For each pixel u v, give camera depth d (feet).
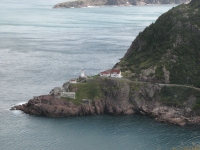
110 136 556.92
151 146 527.81
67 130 574.56
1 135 552.41
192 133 570.46
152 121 618.03
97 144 532.73
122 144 533.55
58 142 536.01
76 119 618.85
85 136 556.10
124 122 611.47
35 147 520.01
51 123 599.16
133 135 561.43
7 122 597.93
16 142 533.14
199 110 631.15
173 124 605.31
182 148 516.73
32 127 581.94
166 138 552.82
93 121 612.70
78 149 517.55
